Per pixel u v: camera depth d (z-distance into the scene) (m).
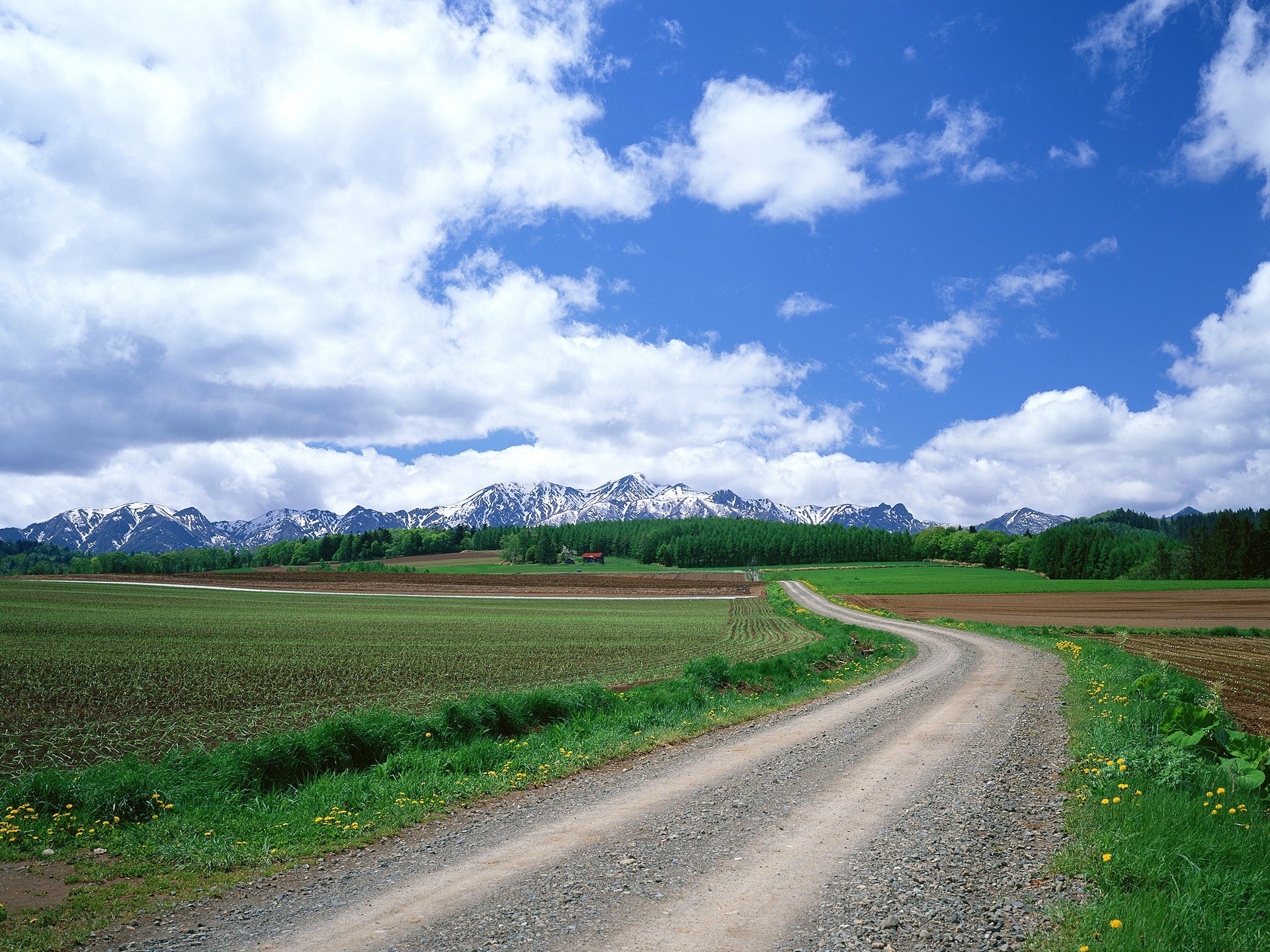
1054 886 6.74
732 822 9.49
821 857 7.97
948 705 19.92
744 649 42.78
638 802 10.81
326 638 43.97
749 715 19.58
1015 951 5.43
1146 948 5.08
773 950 5.66
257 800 11.35
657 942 5.86
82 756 15.97
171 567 180.12
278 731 18.89
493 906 6.82
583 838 9.07
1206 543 127.94
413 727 15.88
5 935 6.47
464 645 41.78
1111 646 39.72
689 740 16.31
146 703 22.34
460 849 8.82
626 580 140.00
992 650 38.91
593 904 6.75
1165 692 17.42
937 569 190.62
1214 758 10.21
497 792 11.80
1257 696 22.27
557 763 13.63
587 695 20.67
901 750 14.00
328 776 12.98
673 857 8.10
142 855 8.86
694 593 119.75
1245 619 64.62
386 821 10.09
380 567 184.88
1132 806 8.36
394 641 43.16
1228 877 6.19
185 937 6.35
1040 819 9.07
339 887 7.61
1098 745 12.09
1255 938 5.25
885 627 60.25
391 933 6.24
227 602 79.81
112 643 37.62
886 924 6.08
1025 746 13.95
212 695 23.81
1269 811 8.53
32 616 52.47
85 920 6.83
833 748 14.56
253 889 7.65
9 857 8.70
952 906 6.41
